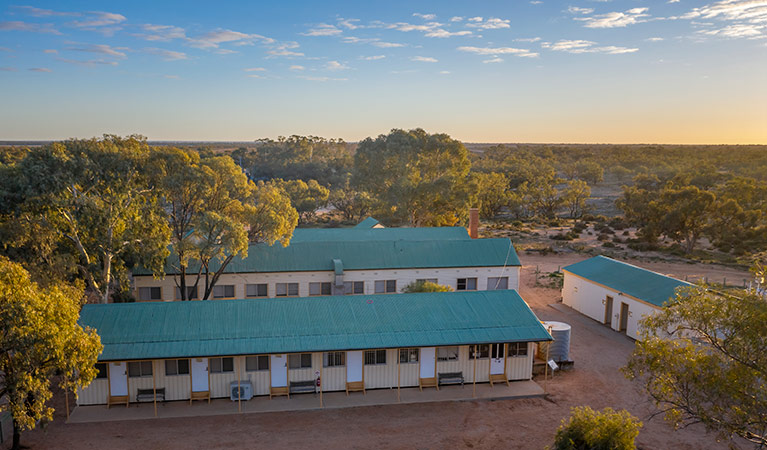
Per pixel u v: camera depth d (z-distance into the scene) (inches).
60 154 1169.4
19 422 730.2
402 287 1692.9
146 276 1533.0
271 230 1446.9
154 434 912.3
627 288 1497.3
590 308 1646.2
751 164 7682.1
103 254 1306.6
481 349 1129.4
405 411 1011.9
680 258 2593.5
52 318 740.0
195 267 1557.6
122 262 1379.2
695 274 2229.3
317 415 992.9
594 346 1387.8
